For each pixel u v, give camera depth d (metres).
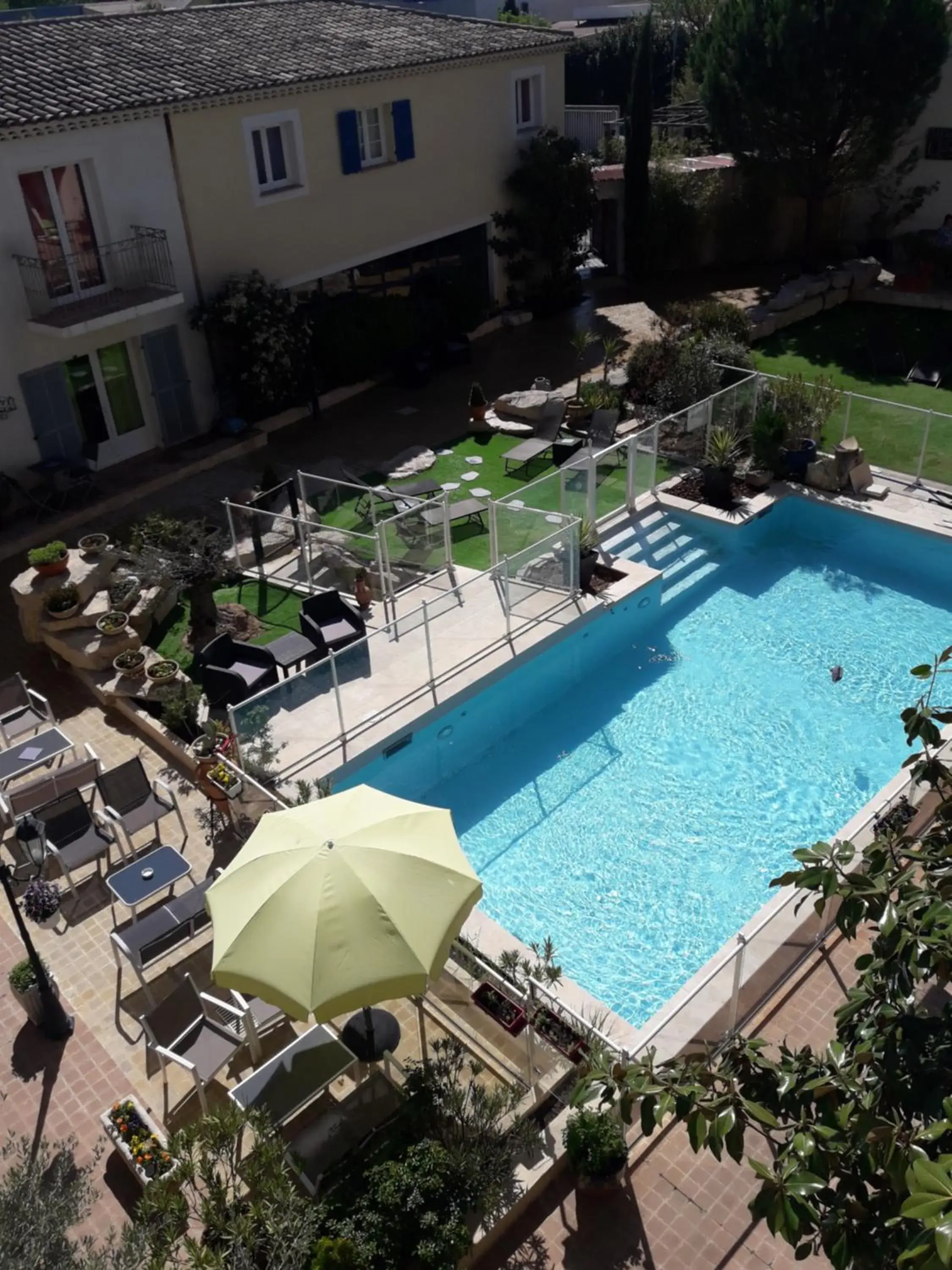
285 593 17.03
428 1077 8.65
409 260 26.45
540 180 27.50
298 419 23.67
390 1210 7.66
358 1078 9.41
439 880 8.56
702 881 12.23
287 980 8.02
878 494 19.03
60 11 55.12
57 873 11.93
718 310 24.55
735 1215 8.41
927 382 23.78
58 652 15.53
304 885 8.37
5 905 11.63
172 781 13.23
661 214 30.50
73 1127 9.26
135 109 19.56
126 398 21.36
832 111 26.88
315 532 16.95
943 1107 5.39
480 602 16.17
